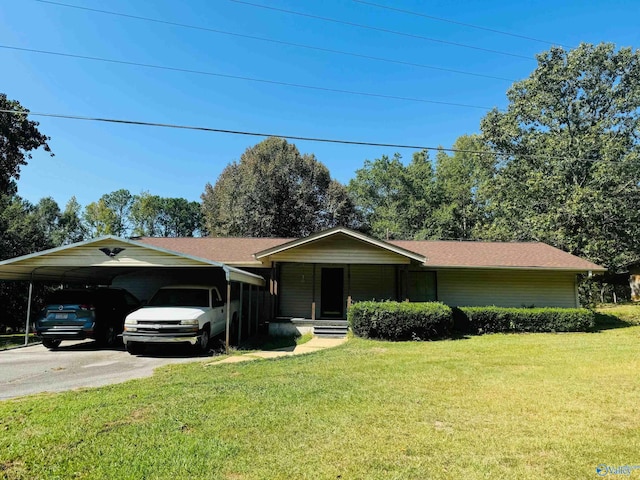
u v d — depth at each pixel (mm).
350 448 4004
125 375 7785
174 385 6598
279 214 33938
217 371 7816
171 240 18188
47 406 5461
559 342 11469
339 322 13852
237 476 3457
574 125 27797
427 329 12109
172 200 57344
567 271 15797
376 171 41250
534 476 3438
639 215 23453
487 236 28078
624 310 21469
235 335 13836
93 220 47938
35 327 10922
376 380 6855
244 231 33219
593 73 27328
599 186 23469
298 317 16438
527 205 26250
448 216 36219
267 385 6492
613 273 27453
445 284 16375
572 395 5902
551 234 23047
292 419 4840
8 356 10203
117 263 10930
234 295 15320
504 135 28344
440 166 40281
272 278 14547
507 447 4027
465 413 5082
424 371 7582
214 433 4406
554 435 4352
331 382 6699
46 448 4023
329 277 16703
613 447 4023
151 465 3645
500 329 14141
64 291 11578
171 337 9781
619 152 24125
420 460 3744
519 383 6625
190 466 3619
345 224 36781
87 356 10125
